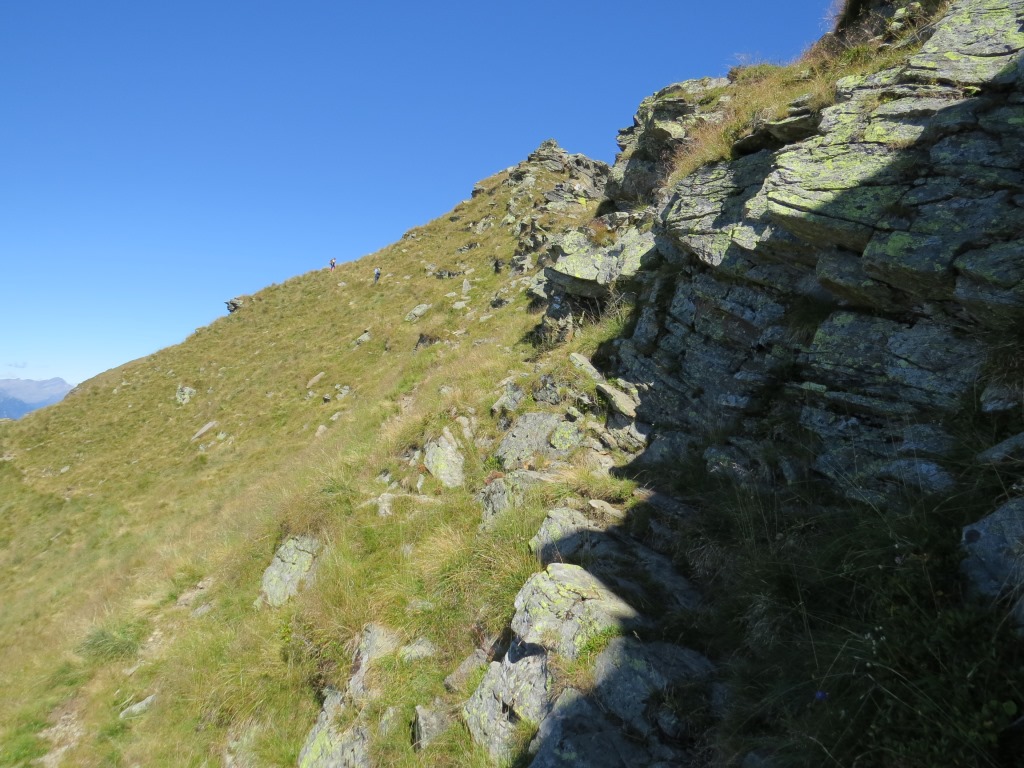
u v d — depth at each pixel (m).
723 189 9.93
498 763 5.06
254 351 39.78
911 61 7.12
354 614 8.16
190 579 13.23
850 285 6.31
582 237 17.00
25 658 14.15
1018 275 4.75
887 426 5.82
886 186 6.22
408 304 36.00
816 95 8.84
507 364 15.09
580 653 5.29
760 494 6.70
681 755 4.30
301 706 7.82
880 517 4.76
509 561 7.43
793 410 7.12
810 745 3.56
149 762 8.24
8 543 25.80
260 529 12.89
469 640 6.90
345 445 17.23
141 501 26.17
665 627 5.48
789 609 4.80
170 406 36.75
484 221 45.94
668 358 9.88
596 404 10.69
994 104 5.93
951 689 3.18
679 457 8.51
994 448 4.39
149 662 10.76
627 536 7.23
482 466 11.07
